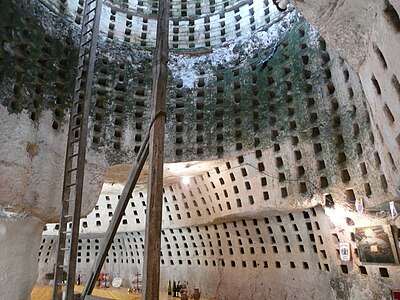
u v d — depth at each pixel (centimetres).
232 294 1005
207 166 892
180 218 1097
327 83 705
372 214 629
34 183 653
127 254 1398
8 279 577
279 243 895
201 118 894
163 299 1076
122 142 834
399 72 314
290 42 803
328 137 696
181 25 998
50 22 765
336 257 738
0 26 641
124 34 937
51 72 740
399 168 421
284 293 878
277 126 801
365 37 349
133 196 1149
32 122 672
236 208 897
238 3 959
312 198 726
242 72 894
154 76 415
